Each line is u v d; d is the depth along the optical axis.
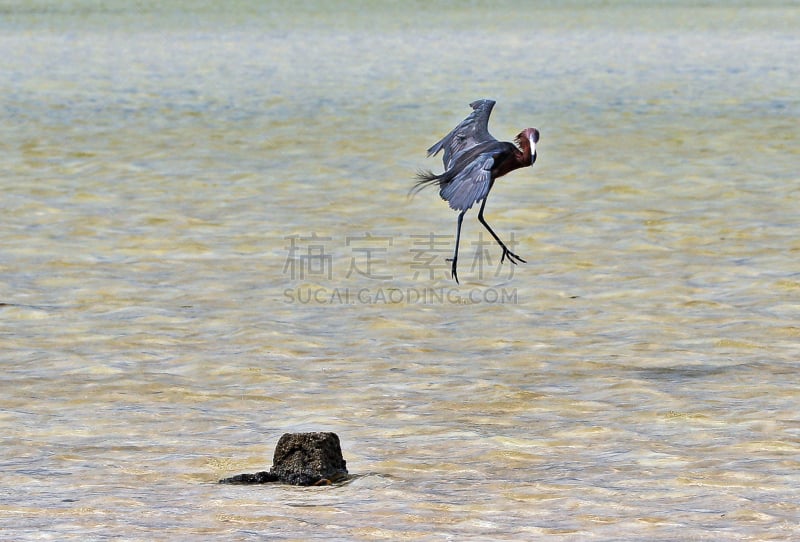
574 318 17.70
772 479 11.15
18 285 19.28
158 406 13.93
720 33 68.50
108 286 19.28
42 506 10.41
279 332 16.92
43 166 28.97
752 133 33.16
